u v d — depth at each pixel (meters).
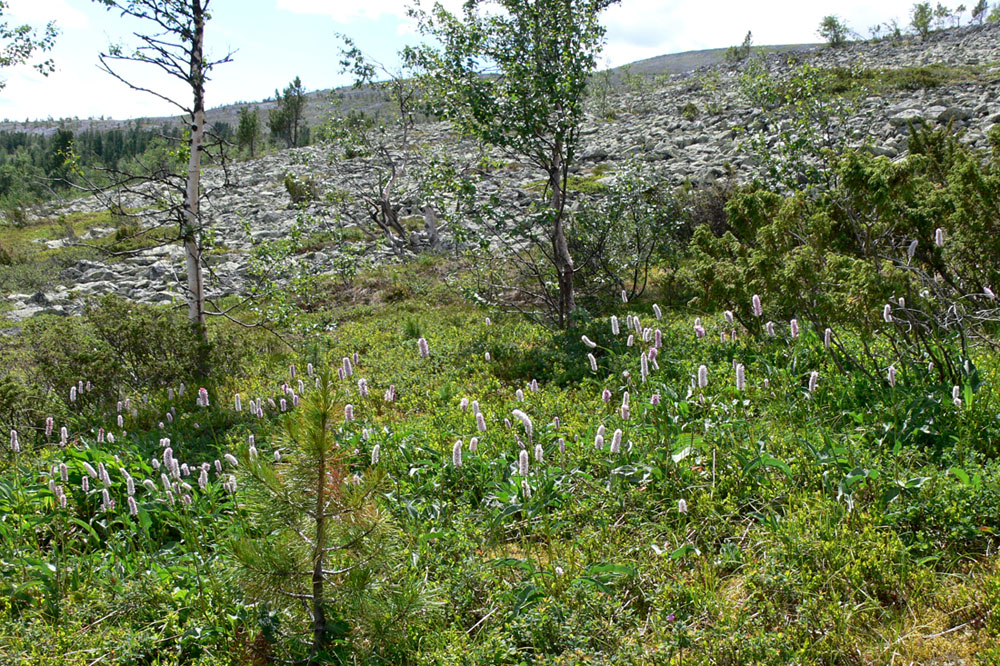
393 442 7.01
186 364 11.02
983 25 40.78
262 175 37.69
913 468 5.39
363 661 3.87
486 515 5.75
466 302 16.03
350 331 14.19
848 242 8.49
